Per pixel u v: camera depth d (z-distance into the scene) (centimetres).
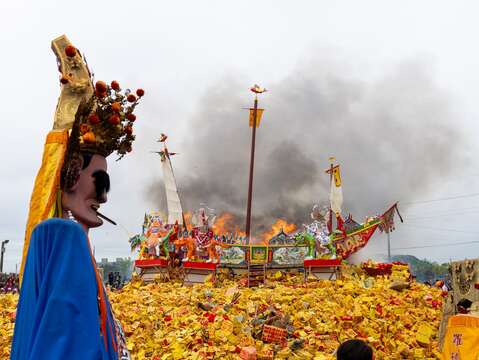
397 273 2308
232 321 1338
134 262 2395
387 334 1362
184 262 2325
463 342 804
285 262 2405
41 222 220
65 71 280
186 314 1465
